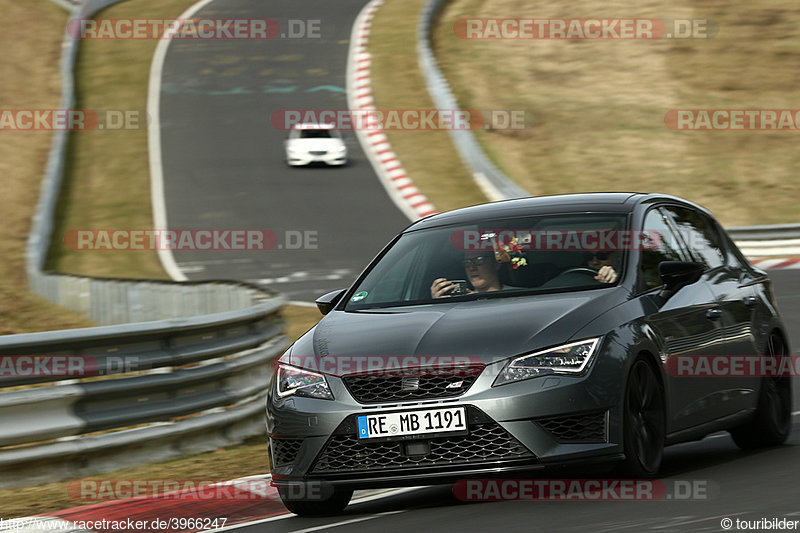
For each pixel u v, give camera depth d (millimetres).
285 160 113000
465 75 135750
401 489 24859
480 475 19953
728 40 143875
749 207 103625
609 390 20266
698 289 24516
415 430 20141
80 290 61406
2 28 145500
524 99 129000
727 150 116125
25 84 130625
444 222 25562
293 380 21516
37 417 27391
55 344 27844
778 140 118188
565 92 131500
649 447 21516
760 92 131625
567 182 108875
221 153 115188
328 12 165500
